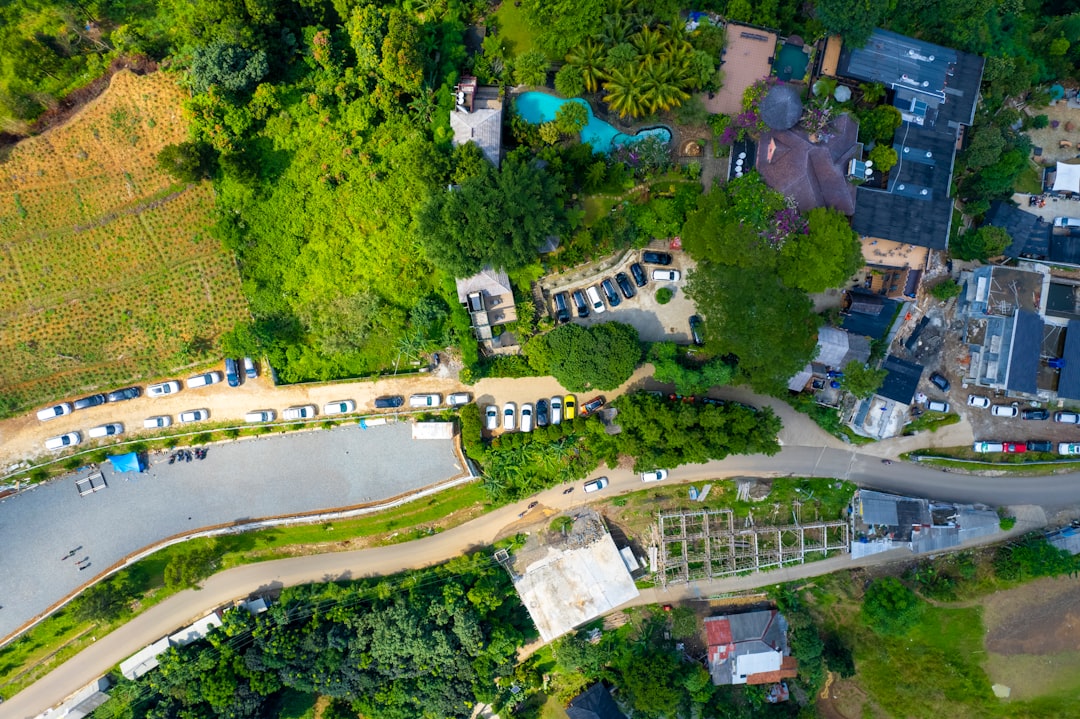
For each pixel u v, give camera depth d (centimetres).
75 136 6116
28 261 6184
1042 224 6438
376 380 6525
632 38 5922
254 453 6625
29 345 6231
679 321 6481
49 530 6488
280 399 6544
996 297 6266
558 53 6059
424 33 6031
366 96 6103
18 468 6391
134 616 6588
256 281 6288
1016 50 6406
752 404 6600
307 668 6406
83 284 6244
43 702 6494
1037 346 6216
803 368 5969
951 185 6291
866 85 6188
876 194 6178
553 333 6125
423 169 5791
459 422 6600
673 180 6278
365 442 6650
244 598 6712
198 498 6612
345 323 6241
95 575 6550
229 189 6178
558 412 6494
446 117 5991
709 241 5719
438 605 6359
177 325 6353
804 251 5738
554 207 5856
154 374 6431
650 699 6350
